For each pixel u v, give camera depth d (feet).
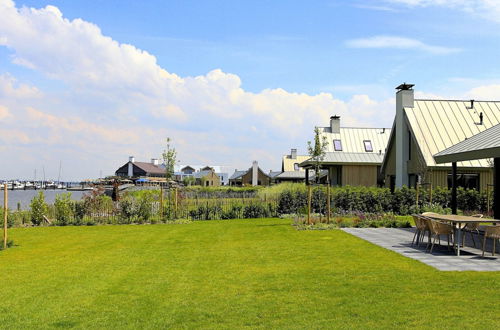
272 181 223.51
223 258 31.83
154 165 334.65
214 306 20.13
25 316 19.22
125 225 59.57
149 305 20.48
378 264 28.68
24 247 39.40
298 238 42.09
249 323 17.81
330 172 116.06
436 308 19.17
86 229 54.75
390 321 17.66
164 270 27.99
